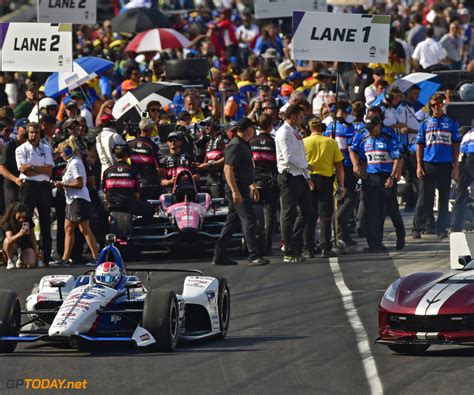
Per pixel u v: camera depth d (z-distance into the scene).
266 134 70.25
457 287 42.38
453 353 42.16
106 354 42.94
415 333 41.47
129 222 69.75
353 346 43.94
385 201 70.19
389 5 137.50
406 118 79.69
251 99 94.00
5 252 68.44
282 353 42.88
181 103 89.56
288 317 51.22
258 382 37.69
